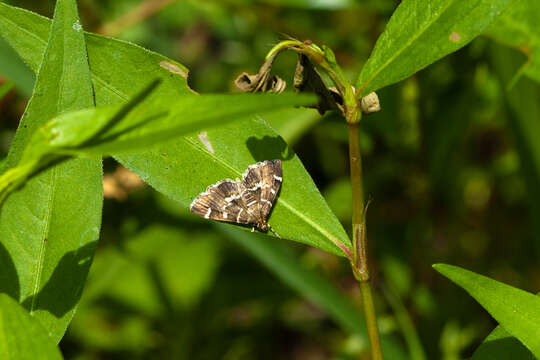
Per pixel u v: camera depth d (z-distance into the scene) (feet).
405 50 1.08
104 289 1.68
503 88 1.38
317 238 1.11
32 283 1.07
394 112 1.49
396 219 1.57
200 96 0.99
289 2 1.54
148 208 1.62
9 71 1.33
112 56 1.11
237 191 1.12
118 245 1.60
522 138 1.39
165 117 0.99
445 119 1.49
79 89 1.08
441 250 1.57
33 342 1.01
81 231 1.08
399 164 1.56
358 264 1.10
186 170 1.12
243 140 1.13
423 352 1.40
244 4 1.53
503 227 1.64
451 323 1.46
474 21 1.07
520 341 1.07
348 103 1.08
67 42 1.08
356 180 1.09
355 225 1.10
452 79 1.49
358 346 1.51
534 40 1.25
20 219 1.08
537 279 1.58
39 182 1.08
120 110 0.99
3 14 1.10
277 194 1.12
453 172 1.55
